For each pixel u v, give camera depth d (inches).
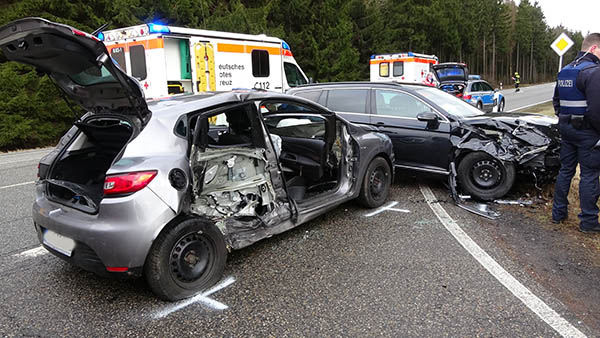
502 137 213.5
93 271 119.3
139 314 117.6
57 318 115.7
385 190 217.2
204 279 129.5
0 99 518.9
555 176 214.2
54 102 555.8
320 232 178.7
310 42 924.6
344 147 190.1
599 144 165.5
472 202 220.4
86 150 148.6
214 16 713.0
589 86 160.1
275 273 141.2
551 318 113.2
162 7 639.8
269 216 149.6
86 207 121.8
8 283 135.9
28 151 493.7
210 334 107.7
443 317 113.8
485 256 152.9
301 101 167.8
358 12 1139.3
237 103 142.6
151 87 369.4
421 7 1563.7
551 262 148.1
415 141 238.4
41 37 104.0
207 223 128.5
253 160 147.2
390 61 753.0
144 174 115.1
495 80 2591.0
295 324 111.6
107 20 625.0
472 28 1929.1
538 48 3112.7
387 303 121.3
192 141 129.9
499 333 106.6
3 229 185.0
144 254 114.5
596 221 173.3
